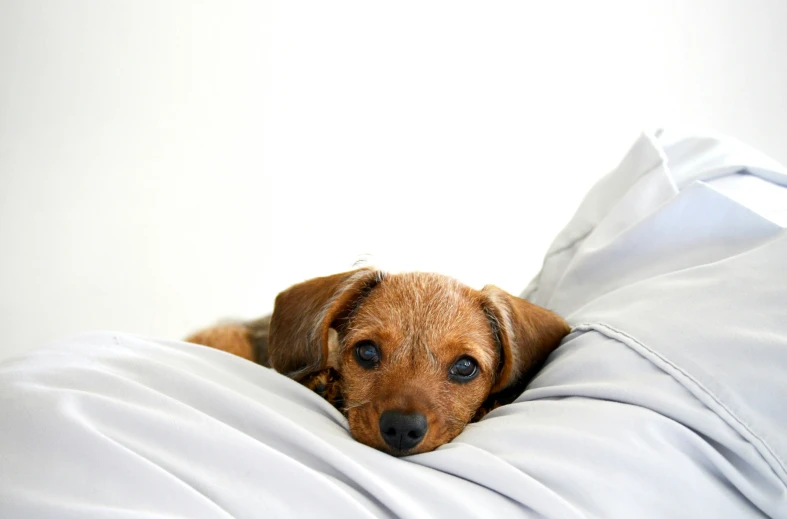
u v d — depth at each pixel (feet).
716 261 1.30
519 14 2.58
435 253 2.67
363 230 2.72
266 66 2.69
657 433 1.12
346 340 1.41
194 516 0.99
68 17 2.63
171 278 2.71
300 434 1.11
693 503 1.10
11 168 2.64
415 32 2.64
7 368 1.15
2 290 2.62
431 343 1.36
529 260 2.62
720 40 2.47
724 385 1.14
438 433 1.30
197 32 2.67
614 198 1.56
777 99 2.47
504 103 2.64
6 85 2.62
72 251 2.67
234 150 2.72
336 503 1.04
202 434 1.07
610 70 2.55
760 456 1.11
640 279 1.36
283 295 1.46
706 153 1.56
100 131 2.69
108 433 1.05
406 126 2.69
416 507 1.06
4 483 0.99
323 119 2.71
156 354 1.24
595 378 1.23
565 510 1.07
